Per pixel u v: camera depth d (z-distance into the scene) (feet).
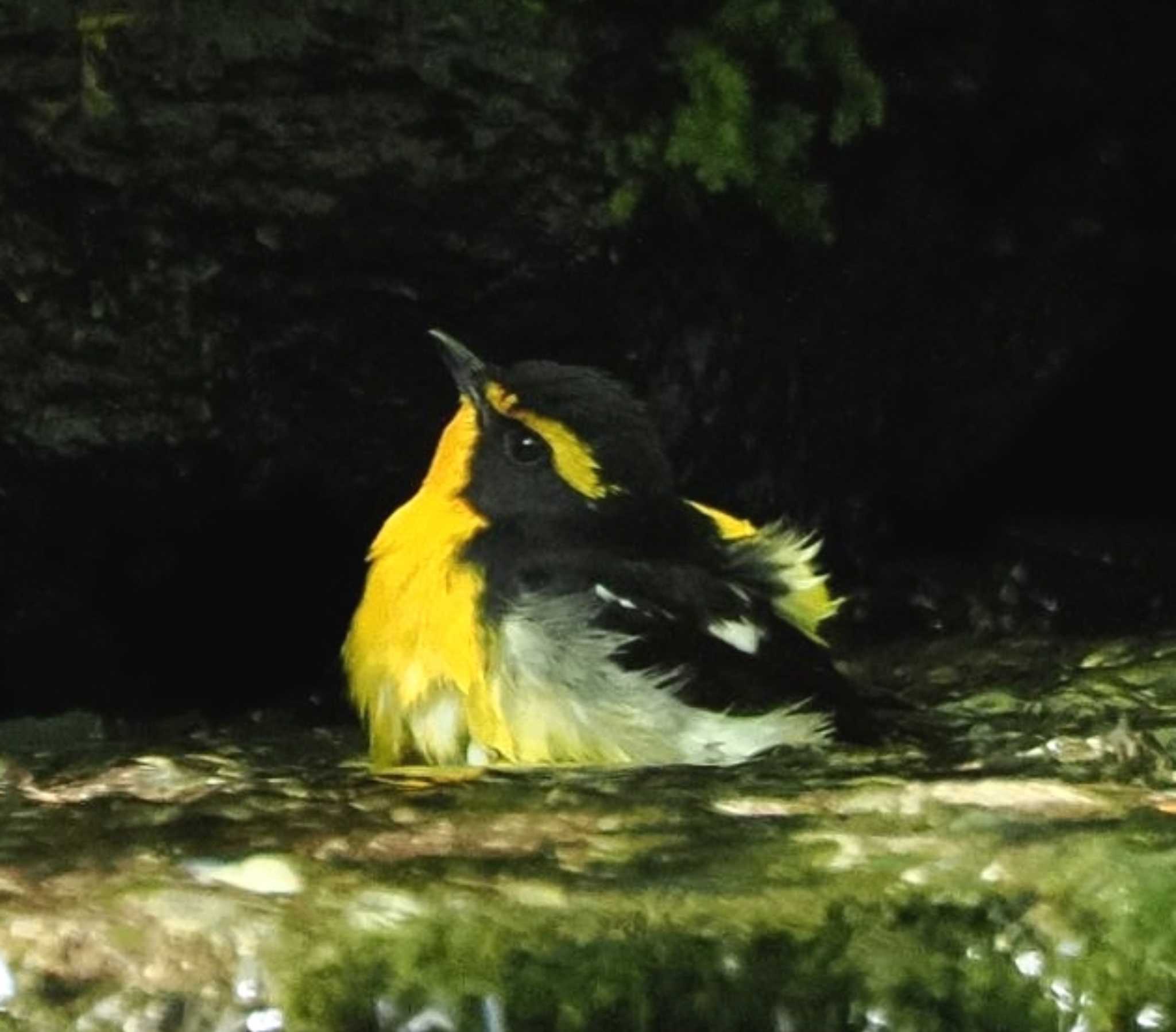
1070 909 21.65
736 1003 20.92
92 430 36.91
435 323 37.55
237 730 37.70
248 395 37.40
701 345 39.45
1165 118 42.86
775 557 33.71
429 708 31.01
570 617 30.83
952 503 45.24
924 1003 21.02
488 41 36.14
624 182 37.14
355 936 20.89
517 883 22.36
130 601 39.04
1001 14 40.37
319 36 35.70
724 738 31.09
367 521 39.04
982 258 42.88
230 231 36.52
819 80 38.70
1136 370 45.55
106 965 20.47
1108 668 36.91
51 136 35.91
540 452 31.86
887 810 25.14
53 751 34.22
